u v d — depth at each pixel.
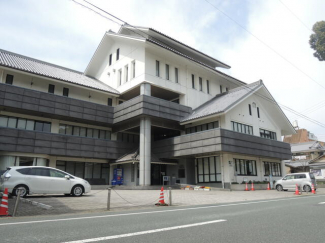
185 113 24.81
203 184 24.42
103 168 24.83
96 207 9.80
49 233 5.00
